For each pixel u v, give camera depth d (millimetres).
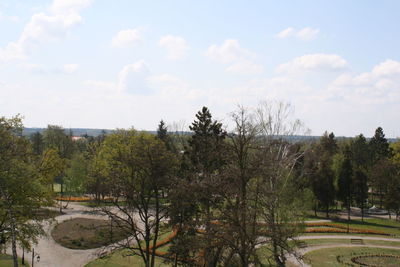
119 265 35562
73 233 49562
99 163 54031
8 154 30547
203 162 28766
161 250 39156
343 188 69000
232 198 21844
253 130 26047
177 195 23922
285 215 31656
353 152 100500
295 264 37812
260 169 21469
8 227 31172
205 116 30688
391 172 73625
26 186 30734
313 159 70000
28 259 39156
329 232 55156
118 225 27516
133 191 27312
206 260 25469
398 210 64062
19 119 33656
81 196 86250
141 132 60719
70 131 127250
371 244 48031
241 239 20484
